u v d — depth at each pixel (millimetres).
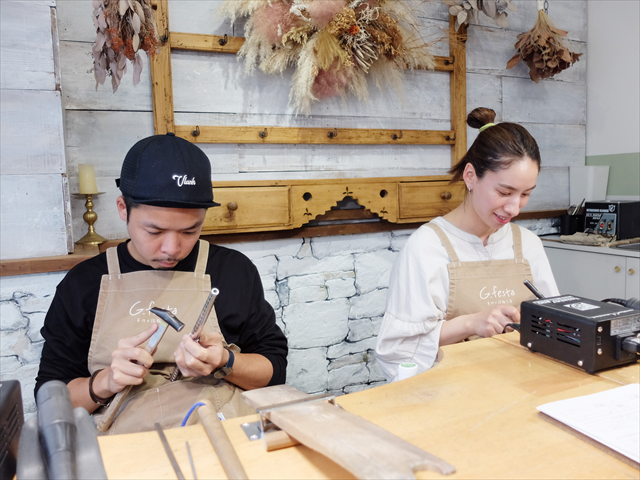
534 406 746
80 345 1227
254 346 1385
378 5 2193
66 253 1695
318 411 675
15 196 1610
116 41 1580
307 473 592
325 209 2268
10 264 1589
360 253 2521
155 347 1042
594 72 3125
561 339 917
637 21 2852
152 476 594
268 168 2295
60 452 583
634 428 645
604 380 840
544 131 3047
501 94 2875
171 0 2061
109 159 2014
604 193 3062
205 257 1334
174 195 1081
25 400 1698
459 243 1562
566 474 566
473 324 1297
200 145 2156
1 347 1655
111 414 1062
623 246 2596
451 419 708
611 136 3043
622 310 919
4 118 1571
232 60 2176
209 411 731
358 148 2488
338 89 2252
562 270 2832
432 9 2594
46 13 1593
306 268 2396
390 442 583
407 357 1451
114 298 1211
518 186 1360
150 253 1147
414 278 1502
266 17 2014
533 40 2643
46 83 1613
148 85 2055
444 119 2684
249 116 2227
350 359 2547
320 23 2053
